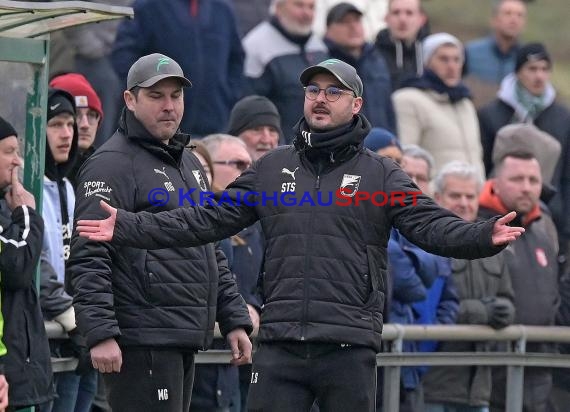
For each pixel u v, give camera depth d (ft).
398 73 120.37
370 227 68.64
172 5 108.78
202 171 76.48
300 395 68.95
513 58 134.21
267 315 69.00
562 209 119.34
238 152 90.27
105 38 107.55
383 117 114.11
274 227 69.21
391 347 87.30
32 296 71.36
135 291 71.10
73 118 82.53
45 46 76.54
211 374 82.33
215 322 77.56
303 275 68.18
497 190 99.14
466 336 90.02
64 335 76.79
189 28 108.88
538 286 97.45
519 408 92.02
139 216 67.77
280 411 68.64
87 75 106.63
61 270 80.18
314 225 68.44
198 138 109.70
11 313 70.23
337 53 112.68
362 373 68.39
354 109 69.82
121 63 107.65
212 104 110.32
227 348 83.25
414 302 90.12
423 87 116.67
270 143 97.76
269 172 69.92
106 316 69.72
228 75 111.75
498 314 91.40
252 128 97.35
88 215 70.95
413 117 116.06
